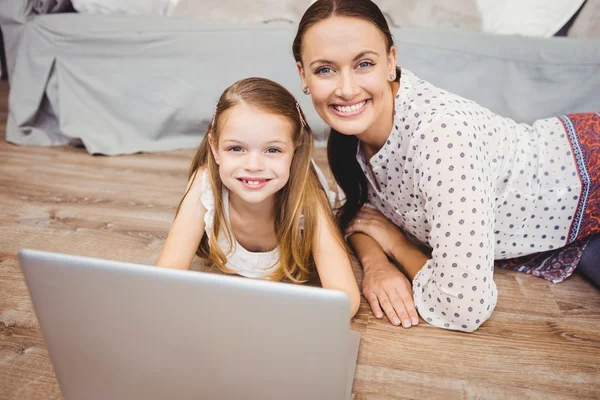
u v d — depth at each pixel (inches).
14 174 74.4
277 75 82.0
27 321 44.5
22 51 85.3
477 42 75.2
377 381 38.7
